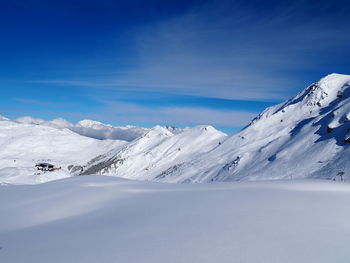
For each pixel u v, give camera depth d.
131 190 28.70
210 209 19.12
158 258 11.46
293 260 10.79
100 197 25.94
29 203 24.67
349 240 12.77
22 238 16.22
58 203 24.23
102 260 11.73
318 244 12.31
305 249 11.78
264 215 16.83
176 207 20.62
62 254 12.90
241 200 21.02
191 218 17.27
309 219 15.88
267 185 26.20
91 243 14.13
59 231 17.19
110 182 32.97
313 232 13.79
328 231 13.91
